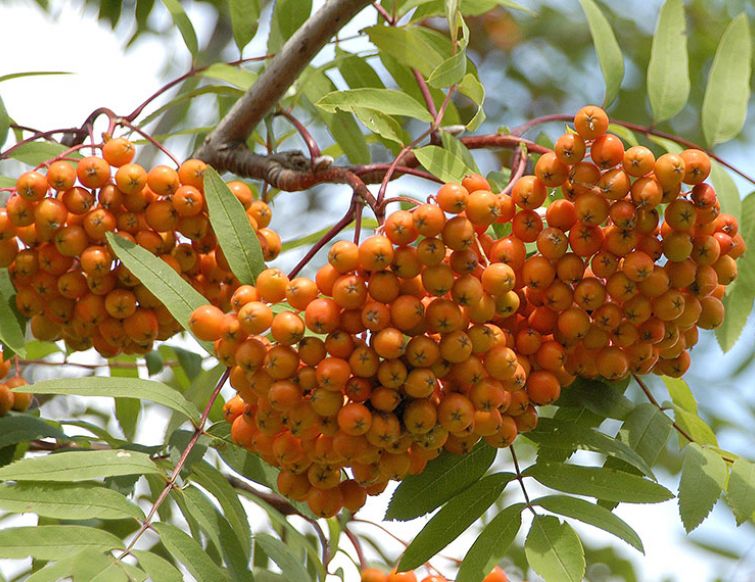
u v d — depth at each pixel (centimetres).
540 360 493
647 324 492
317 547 798
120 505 447
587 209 464
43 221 516
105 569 408
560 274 477
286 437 470
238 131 686
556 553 460
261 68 828
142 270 488
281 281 462
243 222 494
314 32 651
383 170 603
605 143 464
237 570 489
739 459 528
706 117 623
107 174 523
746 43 627
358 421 438
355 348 445
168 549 440
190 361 776
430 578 614
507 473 507
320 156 639
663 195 470
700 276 493
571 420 561
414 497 512
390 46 649
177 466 487
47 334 589
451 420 452
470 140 600
